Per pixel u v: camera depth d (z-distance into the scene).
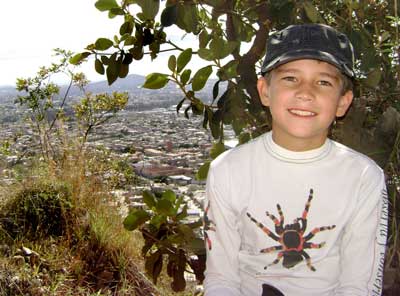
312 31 0.83
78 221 1.70
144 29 1.15
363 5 1.10
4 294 1.36
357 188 0.83
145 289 1.54
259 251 0.85
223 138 1.16
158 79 1.12
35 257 1.53
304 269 0.83
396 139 0.99
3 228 1.68
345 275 0.84
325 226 0.83
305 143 0.83
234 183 0.85
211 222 0.87
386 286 1.07
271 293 0.82
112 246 1.62
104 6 1.13
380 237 0.84
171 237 1.16
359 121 1.03
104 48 1.15
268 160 0.84
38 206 1.72
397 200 1.05
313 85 0.82
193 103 1.16
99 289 1.50
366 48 1.06
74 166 1.85
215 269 0.87
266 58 0.86
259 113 1.14
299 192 0.83
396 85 1.11
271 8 1.05
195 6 1.12
